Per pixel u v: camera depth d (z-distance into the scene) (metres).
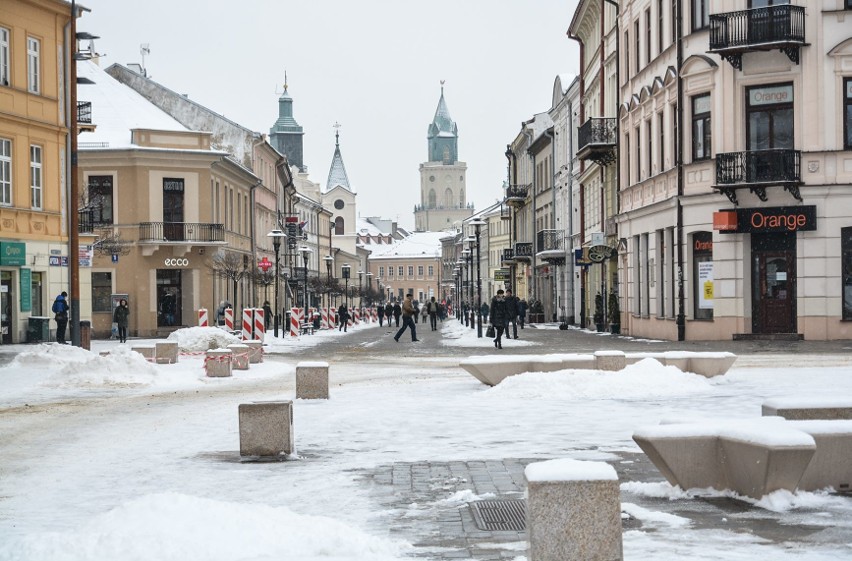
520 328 60.81
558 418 14.98
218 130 72.50
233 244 65.94
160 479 10.77
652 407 16.08
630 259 44.53
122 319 47.06
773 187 33.34
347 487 10.02
